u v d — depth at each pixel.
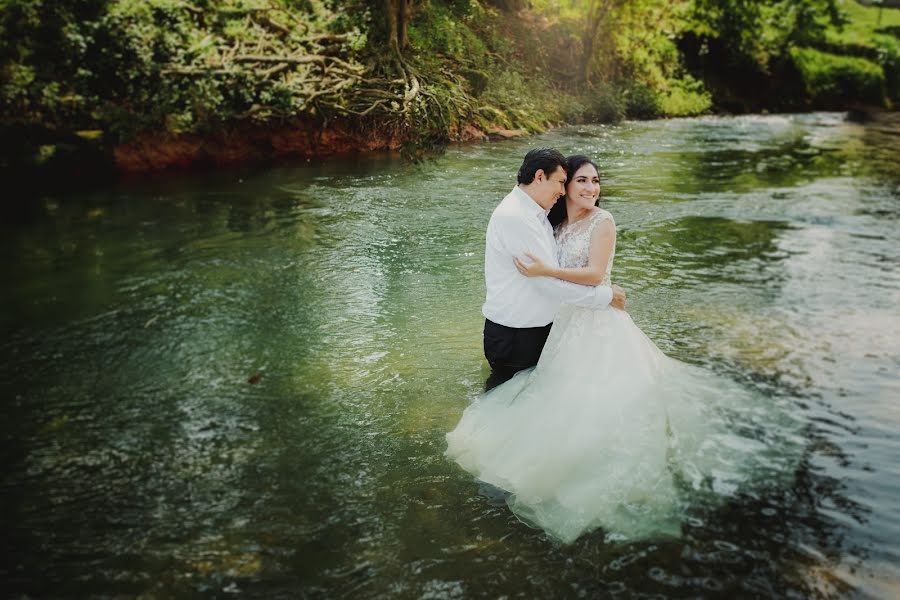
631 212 7.63
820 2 25.97
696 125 15.76
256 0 10.88
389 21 11.06
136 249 5.98
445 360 4.02
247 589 2.23
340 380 3.77
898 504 2.65
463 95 11.11
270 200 7.59
